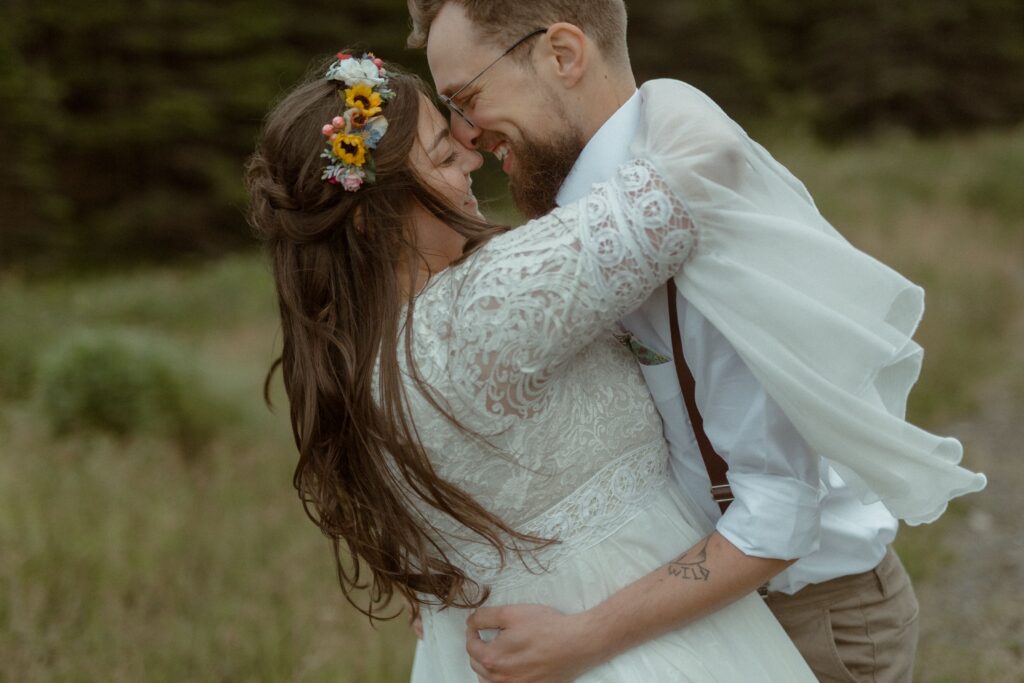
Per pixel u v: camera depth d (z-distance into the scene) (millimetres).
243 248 19562
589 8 1476
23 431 5281
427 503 1432
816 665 1676
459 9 1475
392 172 1412
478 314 1312
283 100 1488
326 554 4105
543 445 1409
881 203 12500
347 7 20469
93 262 18688
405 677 3094
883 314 1343
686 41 23656
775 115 23547
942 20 24938
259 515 4531
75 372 5645
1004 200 12641
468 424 1354
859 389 1327
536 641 1421
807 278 1340
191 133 19031
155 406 5754
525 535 1446
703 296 1347
